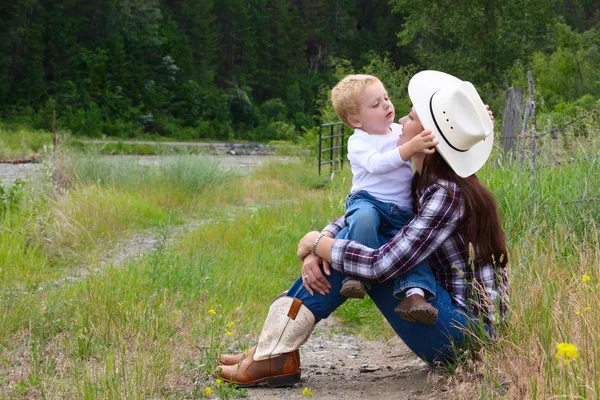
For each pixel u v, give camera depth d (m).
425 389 3.90
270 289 7.06
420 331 3.83
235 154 42.62
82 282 6.31
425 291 3.70
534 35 42.62
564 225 5.59
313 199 14.08
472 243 3.70
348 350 5.39
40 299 5.97
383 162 3.73
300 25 89.75
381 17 96.81
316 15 96.06
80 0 69.12
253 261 8.12
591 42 23.72
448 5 42.75
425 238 3.61
